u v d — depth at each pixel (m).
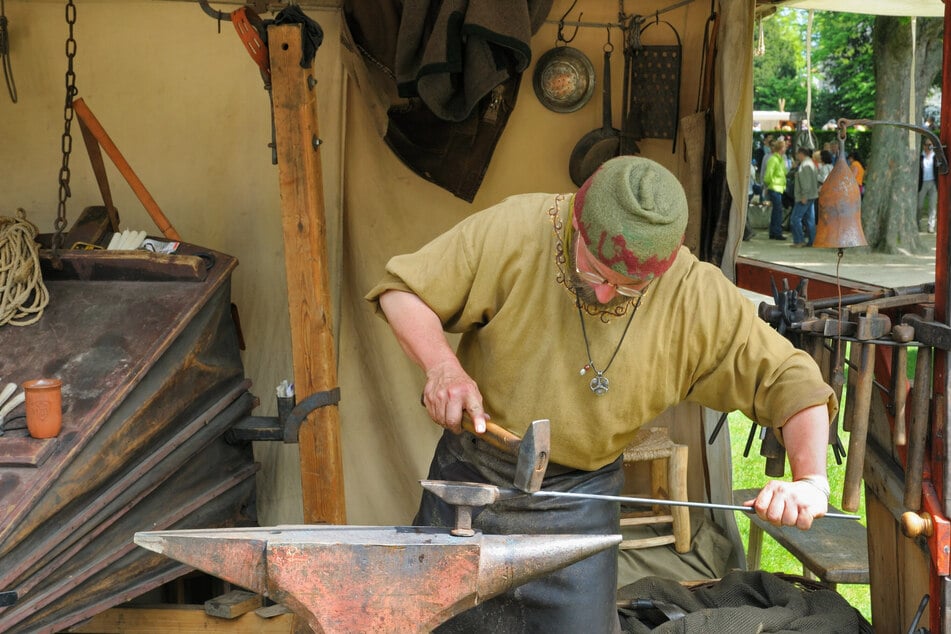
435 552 1.51
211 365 2.85
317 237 2.76
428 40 3.23
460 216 3.74
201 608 2.72
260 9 2.74
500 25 3.14
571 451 2.02
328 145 3.58
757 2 4.67
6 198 3.56
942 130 2.25
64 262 2.86
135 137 3.57
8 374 2.50
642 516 3.83
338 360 3.72
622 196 1.62
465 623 2.14
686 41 3.77
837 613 2.76
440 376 1.80
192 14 3.52
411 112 3.60
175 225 3.61
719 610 2.71
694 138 3.65
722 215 3.60
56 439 2.26
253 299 3.65
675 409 3.97
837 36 18.70
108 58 3.53
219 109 3.57
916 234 12.26
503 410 2.02
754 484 5.25
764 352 1.94
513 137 3.77
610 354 1.91
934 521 2.23
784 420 1.91
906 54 11.90
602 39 3.77
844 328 2.33
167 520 2.59
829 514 1.72
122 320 2.68
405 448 3.72
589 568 2.10
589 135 3.73
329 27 3.53
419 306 1.98
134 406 2.47
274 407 3.68
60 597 2.21
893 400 2.40
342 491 2.94
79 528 2.28
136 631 2.73
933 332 2.22
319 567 1.51
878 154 12.25
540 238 1.92
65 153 3.07
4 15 3.41
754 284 3.73
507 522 2.08
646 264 1.63
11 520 2.08
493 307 1.98
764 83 19.56
